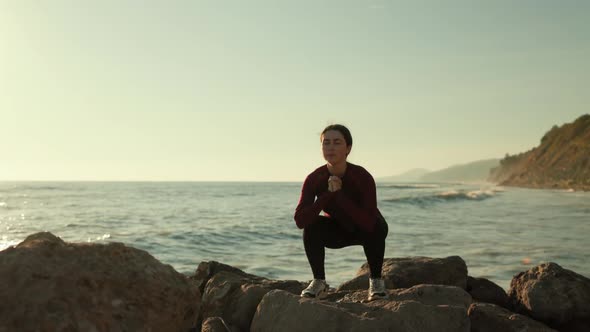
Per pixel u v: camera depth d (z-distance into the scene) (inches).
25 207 1294.3
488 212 1101.7
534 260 407.5
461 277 203.2
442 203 1467.8
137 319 116.1
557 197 2191.2
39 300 103.8
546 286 178.5
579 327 169.0
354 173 135.6
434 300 144.5
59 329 101.3
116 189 3425.2
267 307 134.2
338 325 119.6
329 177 136.3
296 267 386.6
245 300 159.9
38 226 766.5
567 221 842.2
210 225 745.0
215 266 211.6
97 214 1037.2
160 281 126.9
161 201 1672.0
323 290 141.9
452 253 450.6
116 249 125.3
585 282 180.4
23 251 111.5
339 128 134.6
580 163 4574.3
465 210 1171.9
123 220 874.8
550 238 572.7
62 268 112.0
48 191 2778.1
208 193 2625.5
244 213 1065.5
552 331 145.5
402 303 125.9
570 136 5511.8
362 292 152.4
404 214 1018.1
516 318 146.7
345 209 130.3
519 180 5900.6
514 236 596.7
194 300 135.1
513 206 1381.6
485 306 151.3
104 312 111.0
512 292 194.1
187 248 508.7
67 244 121.7
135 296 119.5
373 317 121.2
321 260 141.8
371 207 133.9
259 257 444.5
